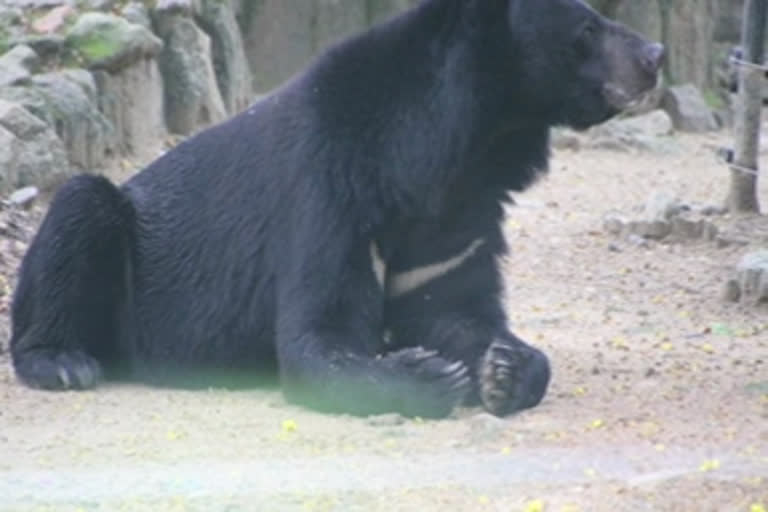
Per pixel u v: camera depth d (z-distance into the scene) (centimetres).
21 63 2158
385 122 1171
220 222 1264
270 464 987
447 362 1164
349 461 991
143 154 2344
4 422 1127
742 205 2047
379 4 3272
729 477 938
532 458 994
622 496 897
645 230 2022
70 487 938
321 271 1163
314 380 1136
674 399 1195
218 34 2747
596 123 1187
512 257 1936
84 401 1211
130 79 2322
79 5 2373
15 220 1831
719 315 1614
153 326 1291
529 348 1191
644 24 3422
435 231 1195
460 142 1169
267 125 1251
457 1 1173
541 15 1158
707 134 3356
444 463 983
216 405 1192
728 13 3741
